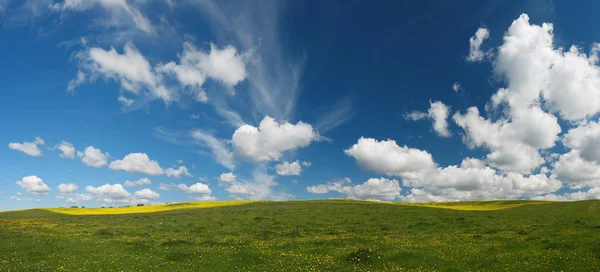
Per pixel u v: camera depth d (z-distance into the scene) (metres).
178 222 49.81
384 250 24.80
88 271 19.86
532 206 73.31
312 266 20.34
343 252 24.56
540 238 27.98
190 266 20.91
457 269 18.91
